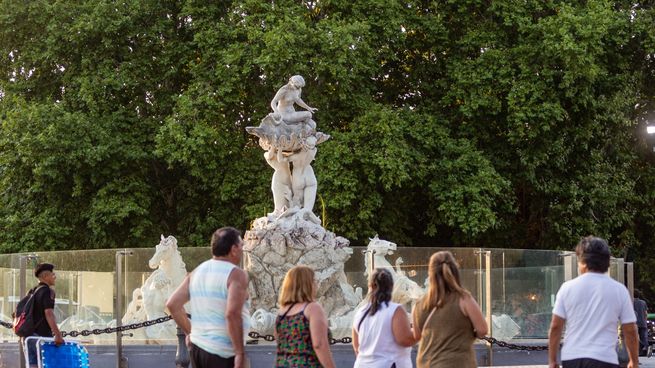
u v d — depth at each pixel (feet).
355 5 124.57
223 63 120.67
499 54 124.88
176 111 120.57
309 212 86.17
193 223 127.44
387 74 134.21
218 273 39.14
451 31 132.16
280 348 39.34
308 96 120.67
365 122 119.34
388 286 41.24
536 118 122.11
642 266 142.72
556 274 81.61
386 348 40.60
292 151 86.69
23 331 57.98
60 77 128.06
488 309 78.84
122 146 121.19
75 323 79.66
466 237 129.90
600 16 122.31
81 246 125.39
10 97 128.06
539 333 80.38
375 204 119.75
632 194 133.08
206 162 119.96
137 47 127.44
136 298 79.25
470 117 125.70
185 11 124.88
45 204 124.57
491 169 121.60
